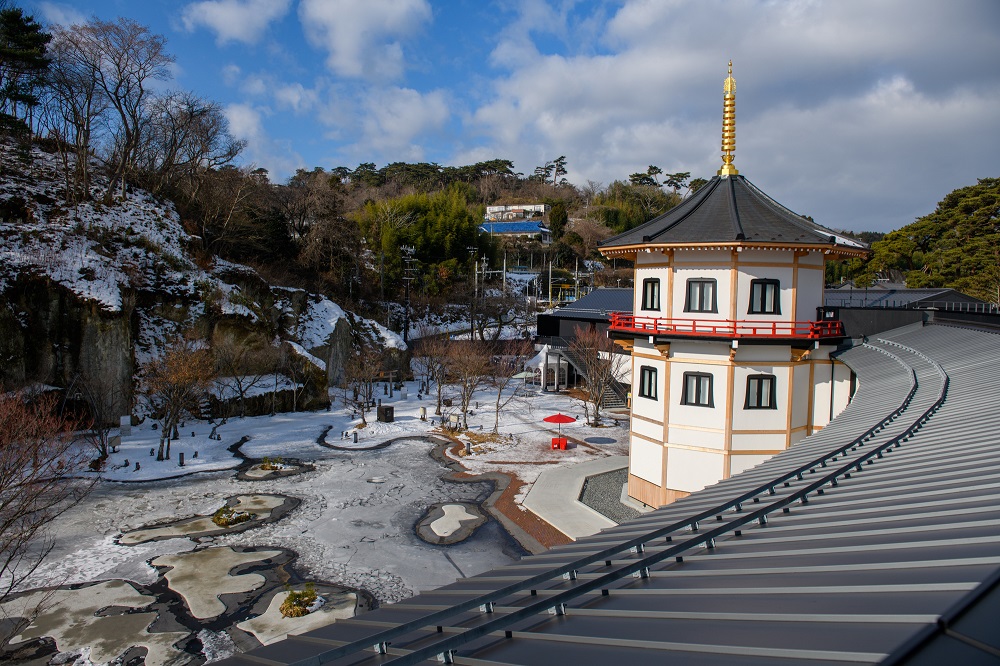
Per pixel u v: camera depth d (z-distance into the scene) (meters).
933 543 6.02
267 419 48.03
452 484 32.69
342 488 31.75
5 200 48.28
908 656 3.57
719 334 24.80
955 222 66.38
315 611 19.34
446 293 92.56
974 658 3.46
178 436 40.59
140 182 61.59
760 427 25.17
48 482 22.16
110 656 16.80
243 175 72.31
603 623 5.73
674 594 6.29
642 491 28.33
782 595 5.54
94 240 48.19
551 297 104.38
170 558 23.06
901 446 11.33
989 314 26.25
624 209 144.00
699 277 25.45
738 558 7.17
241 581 21.33
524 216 148.75
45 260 42.78
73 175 56.19
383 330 69.19
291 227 80.00
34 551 23.20
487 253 107.75
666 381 26.55
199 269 52.53
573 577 7.46
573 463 36.81
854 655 3.70
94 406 37.25
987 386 14.43
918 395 15.72
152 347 46.44
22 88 56.00
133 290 45.81
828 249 23.83
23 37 52.03
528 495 30.50
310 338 59.34
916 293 40.91
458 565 22.84
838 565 5.98
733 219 25.41
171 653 16.98
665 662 4.46
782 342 24.33
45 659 16.64
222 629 18.23
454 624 6.45
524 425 47.12
